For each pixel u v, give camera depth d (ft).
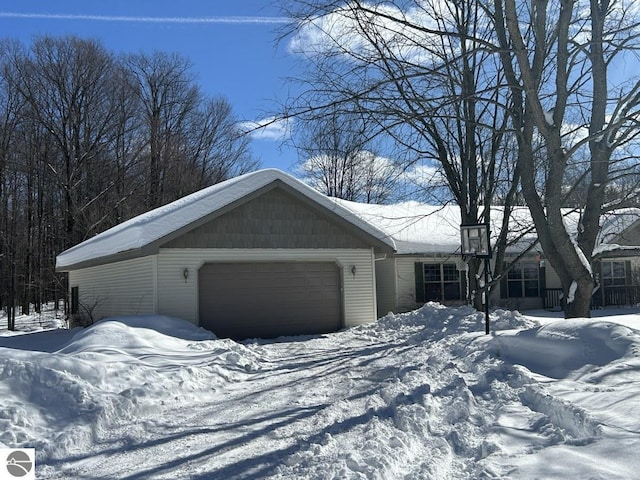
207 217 53.67
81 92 131.34
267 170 57.11
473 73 50.14
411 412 21.66
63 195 126.41
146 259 53.98
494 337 32.91
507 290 83.30
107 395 24.71
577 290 36.14
